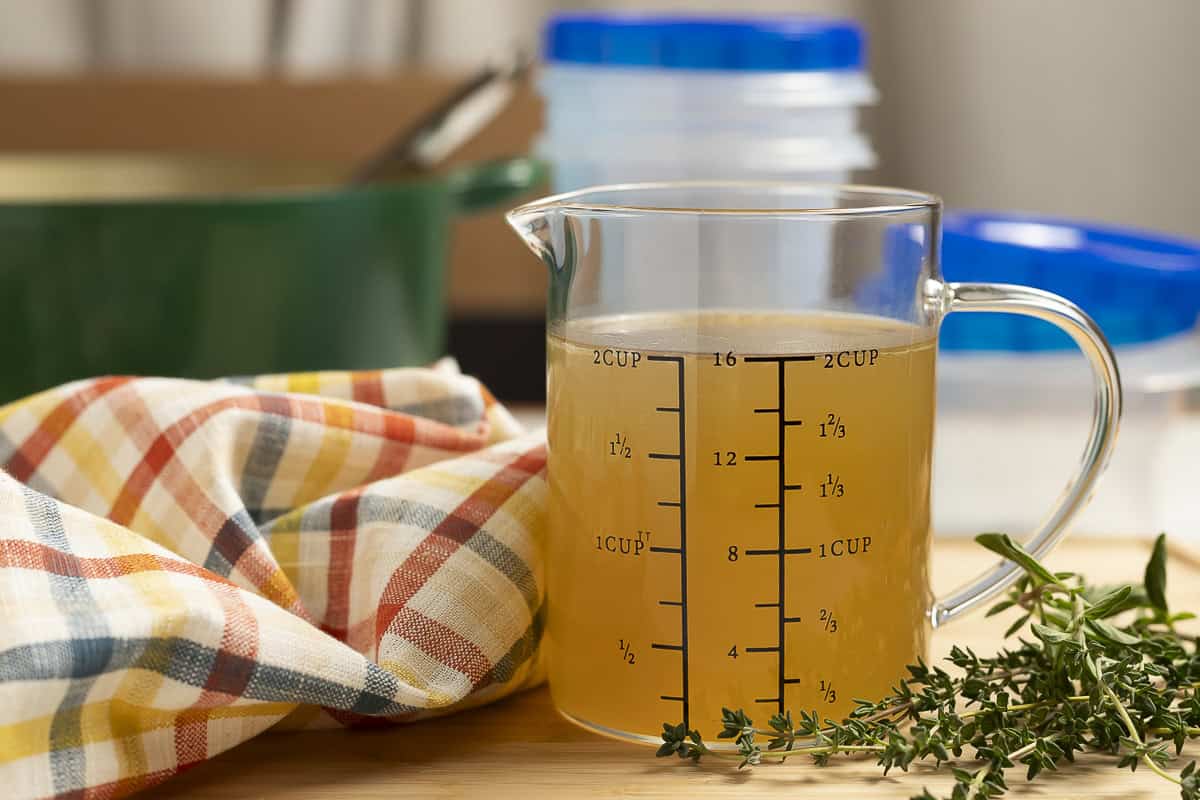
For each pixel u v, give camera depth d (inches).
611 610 25.8
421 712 26.3
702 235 25.3
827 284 25.4
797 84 39.2
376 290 35.4
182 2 56.7
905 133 59.1
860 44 41.0
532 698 27.5
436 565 26.8
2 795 23.8
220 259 33.8
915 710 25.6
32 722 24.0
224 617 24.9
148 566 25.3
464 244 54.5
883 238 25.5
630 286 25.5
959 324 35.0
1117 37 57.8
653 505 25.4
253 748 26.1
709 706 25.5
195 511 27.3
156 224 33.4
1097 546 32.9
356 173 39.0
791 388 25.1
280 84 54.7
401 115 54.8
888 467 25.5
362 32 57.4
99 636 24.1
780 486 25.2
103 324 33.6
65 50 56.6
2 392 33.6
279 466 28.3
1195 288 35.2
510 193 37.2
